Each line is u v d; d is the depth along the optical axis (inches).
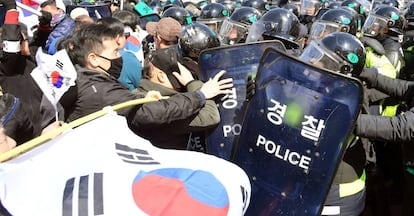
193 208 52.2
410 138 85.4
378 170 141.3
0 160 52.2
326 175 80.9
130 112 80.5
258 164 85.4
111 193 50.5
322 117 79.7
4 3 132.7
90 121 61.6
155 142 88.3
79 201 49.7
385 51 167.6
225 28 152.0
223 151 92.7
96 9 250.8
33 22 177.9
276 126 82.8
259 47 91.4
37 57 72.5
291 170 82.9
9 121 80.8
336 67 88.9
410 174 111.2
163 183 53.3
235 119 91.7
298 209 83.5
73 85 74.3
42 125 95.1
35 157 54.0
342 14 152.7
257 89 83.7
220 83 90.2
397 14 175.9
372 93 129.7
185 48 104.0
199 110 86.3
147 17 253.9
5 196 49.6
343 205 96.3
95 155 56.2
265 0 297.7
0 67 131.3
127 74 103.3
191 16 240.2
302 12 264.7
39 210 49.4
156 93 84.8
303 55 93.8
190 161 59.6
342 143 79.3
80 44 89.1
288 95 81.3
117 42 89.8
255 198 86.6
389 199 141.3
